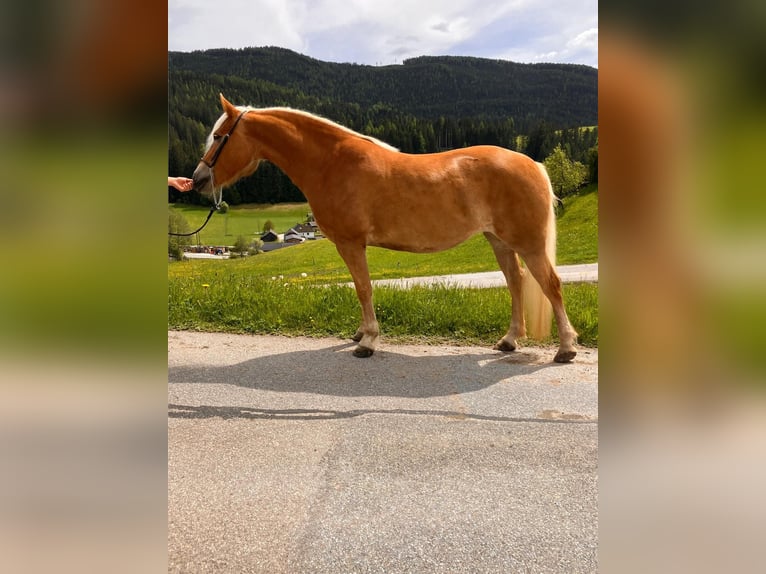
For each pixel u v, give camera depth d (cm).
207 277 686
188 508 199
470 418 289
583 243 1745
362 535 185
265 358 397
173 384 337
